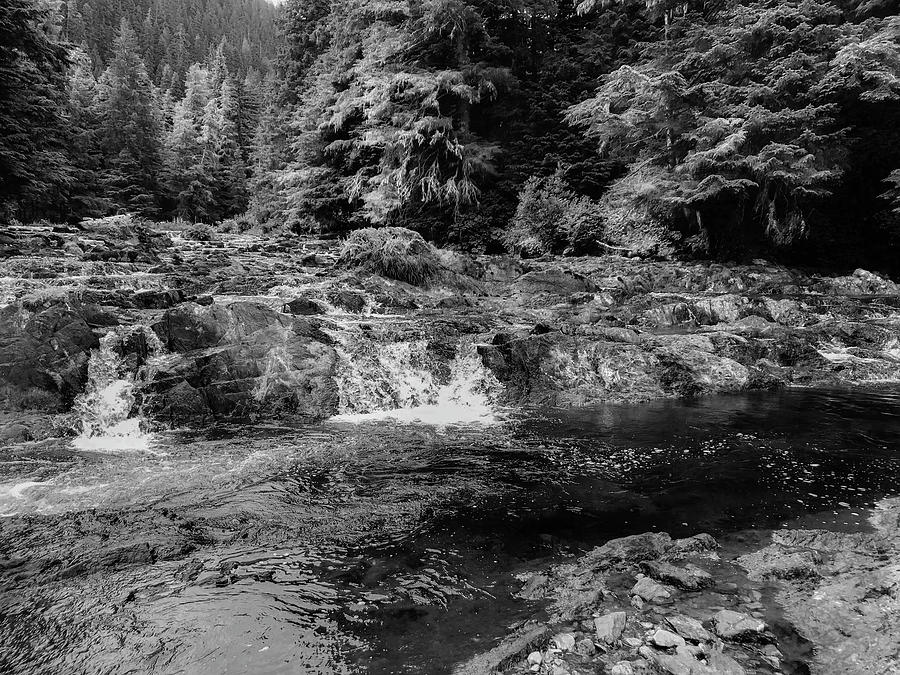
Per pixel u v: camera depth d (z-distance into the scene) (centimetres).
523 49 2727
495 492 547
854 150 2030
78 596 362
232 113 6391
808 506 506
